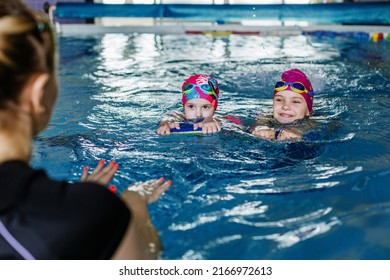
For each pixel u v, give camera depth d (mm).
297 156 2441
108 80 4406
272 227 1701
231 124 2955
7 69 914
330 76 4523
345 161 2355
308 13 7770
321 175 2174
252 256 1513
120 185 2086
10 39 908
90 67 5082
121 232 1004
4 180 969
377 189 2014
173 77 4527
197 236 1635
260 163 2344
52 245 935
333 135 2768
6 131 968
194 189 2031
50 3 8797
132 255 1079
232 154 2473
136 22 9906
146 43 6812
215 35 7684
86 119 3125
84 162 2361
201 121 2996
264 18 7906
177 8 8047
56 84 1048
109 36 7543
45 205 955
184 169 2262
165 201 1904
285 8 7836
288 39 7199
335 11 7746
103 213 973
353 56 5711
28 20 946
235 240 1610
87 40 7137
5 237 939
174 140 2697
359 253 1529
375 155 2436
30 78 948
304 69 4859
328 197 1939
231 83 4234
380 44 6727
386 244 1577
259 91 3941
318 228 1689
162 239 1607
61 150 2533
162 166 2299
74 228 943
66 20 8859
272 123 3004
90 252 962
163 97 3744
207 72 4730
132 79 4453
